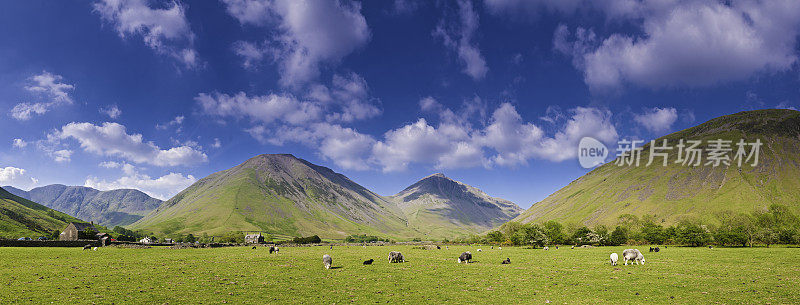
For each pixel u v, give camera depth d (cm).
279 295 2717
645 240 12575
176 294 2734
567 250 9081
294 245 13188
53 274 3775
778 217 14312
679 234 11250
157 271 4119
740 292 2688
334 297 2656
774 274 3641
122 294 2719
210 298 2602
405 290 2939
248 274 3888
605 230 13425
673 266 4475
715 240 10719
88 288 2962
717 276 3534
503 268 4509
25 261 5153
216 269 4359
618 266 4575
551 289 2942
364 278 3597
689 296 2591
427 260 5891
